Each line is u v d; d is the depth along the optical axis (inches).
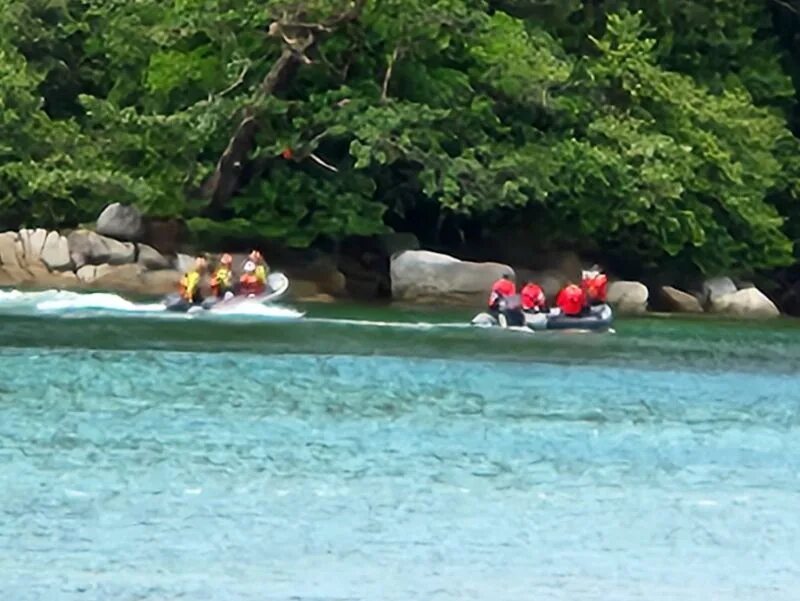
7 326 4736.7
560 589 2514.8
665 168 6146.7
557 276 6343.5
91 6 6333.7
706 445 3550.7
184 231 6033.5
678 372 4527.6
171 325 4911.4
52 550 2583.7
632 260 6530.5
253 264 5300.2
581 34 6579.7
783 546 2785.4
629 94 6338.6
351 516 2854.3
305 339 4753.9
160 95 6063.0
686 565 2662.4
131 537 2669.8
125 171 6023.6
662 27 6727.4
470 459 3307.1
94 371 4067.4
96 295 5403.5
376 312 5546.3
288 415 3651.6
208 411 3651.6
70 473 3048.7
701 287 6525.6
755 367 4682.6
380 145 5772.6
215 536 2701.8
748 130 6510.8
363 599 2425.0
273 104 5807.1
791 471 3329.2
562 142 6107.3
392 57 5876.0
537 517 2906.0
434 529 2800.2
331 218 6003.9
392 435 3506.4
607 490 3120.1
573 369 4471.0
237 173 5979.3
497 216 6328.7
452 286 5920.3
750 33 6820.9
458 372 4320.9
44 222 5999.0
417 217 6402.6
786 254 6589.6
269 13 5679.1
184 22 5846.5
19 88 6003.9
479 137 6023.6
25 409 3587.6
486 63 6043.3
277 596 2417.6
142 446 3284.9
